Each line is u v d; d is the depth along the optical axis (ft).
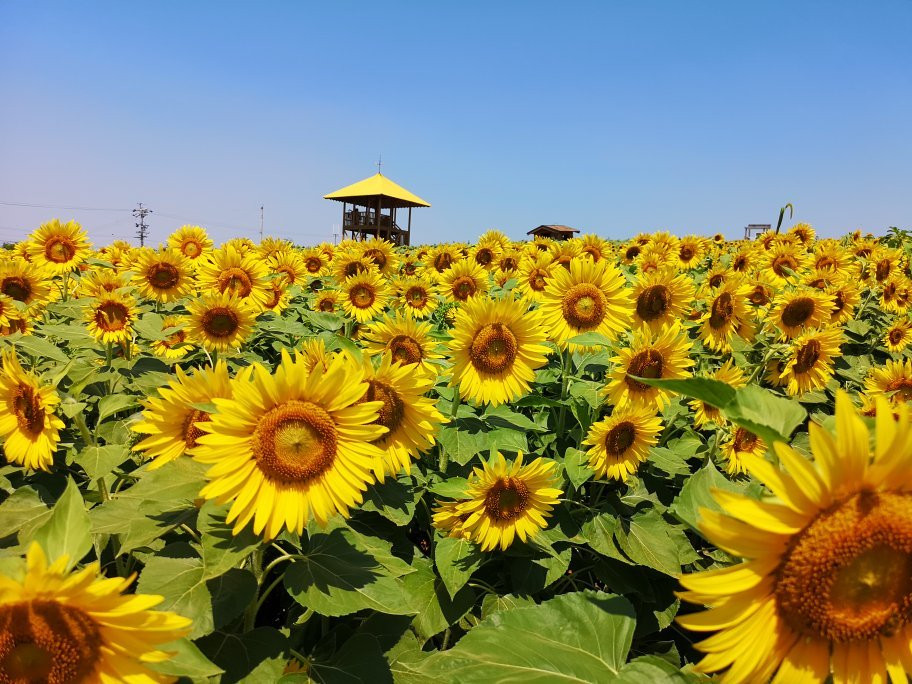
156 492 8.18
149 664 6.00
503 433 14.26
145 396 14.20
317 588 8.82
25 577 5.23
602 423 12.55
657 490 14.55
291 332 22.68
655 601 12.37
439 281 30.81
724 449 15.14
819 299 20.08
